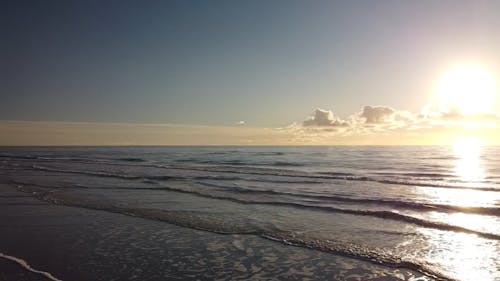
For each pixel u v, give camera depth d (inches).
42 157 3890.3
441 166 2295.8
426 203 878.4
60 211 804.0
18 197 986.7
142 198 971.3
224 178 1504.7
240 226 668.1
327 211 791.7
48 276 435.5
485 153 5403.5
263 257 506.9
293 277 436.8
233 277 437.4
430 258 492.1
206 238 597.0
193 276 439.5
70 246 553.9
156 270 458.9
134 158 3666.3
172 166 2299.5
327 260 492.1
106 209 823.1
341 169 2023.9
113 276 438.9
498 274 437.4
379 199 943.0
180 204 881.5
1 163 2689.5
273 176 1589.6
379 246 545.6
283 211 796.0
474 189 1160.8
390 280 424.5
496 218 720.3
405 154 4879.4
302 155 4490.7
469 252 513.7
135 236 609.0
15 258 499.2
